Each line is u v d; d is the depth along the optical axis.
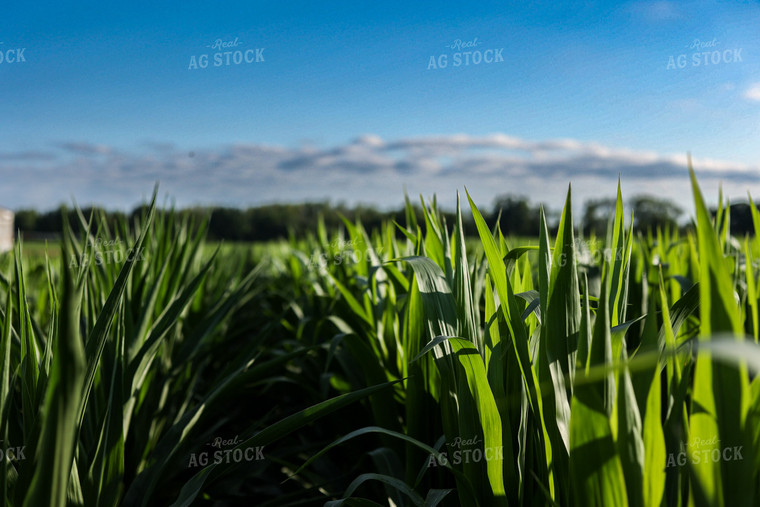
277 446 2.70
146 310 1.95
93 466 1.29
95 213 2.25
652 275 2.13
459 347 1.17
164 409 2.20
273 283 5.80
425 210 1.75
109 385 1.62
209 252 5.77
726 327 0.79
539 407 1.14
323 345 2.22
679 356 1.17
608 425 0.87
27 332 1.26
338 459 2.50
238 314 4.86
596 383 0.98
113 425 1.41
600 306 0.95
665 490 1.01
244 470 1.99
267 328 2.49
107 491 1.37
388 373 1.96
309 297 3.37
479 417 1.25
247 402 3.31
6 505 1.01
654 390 0.93
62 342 0.71
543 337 1.13
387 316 2.22
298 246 6.34
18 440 1.29
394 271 2.21
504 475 1.21
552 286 1.12
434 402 1.66
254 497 2.41
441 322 1.38
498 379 1.24
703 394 0.85
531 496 1.25
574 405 0.89
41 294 3.09
